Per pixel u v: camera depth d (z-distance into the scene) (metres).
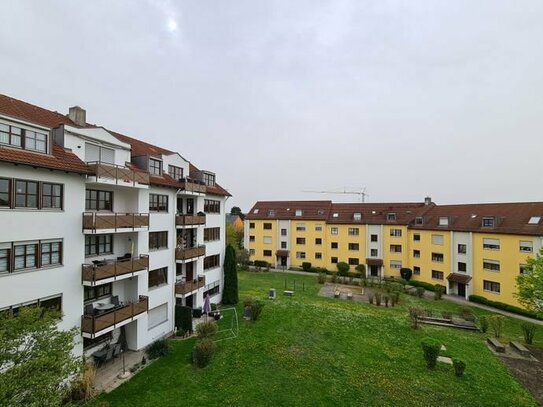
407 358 17.80
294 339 19.89
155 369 16.06
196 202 25.81
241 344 18.91
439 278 42.38
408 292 38.47
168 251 21.67
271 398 13.59
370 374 15.76
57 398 8.75
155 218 20.36
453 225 41.47
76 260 14.56
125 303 18.23
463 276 38.62
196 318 24.58
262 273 49.56
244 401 13.34
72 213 14.35
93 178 14.94
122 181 16.39
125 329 18.62
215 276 28.84
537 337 23.91
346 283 42.16
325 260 53.06
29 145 12.71
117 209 18.27
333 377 15.41
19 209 12.20
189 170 26.98
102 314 15.17
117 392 13.92
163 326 21.06
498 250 35.31
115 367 16.28
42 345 9.23
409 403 13.47
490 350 20.00
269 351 18.00
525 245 32.91
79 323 14.67
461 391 14.48
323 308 27.75
